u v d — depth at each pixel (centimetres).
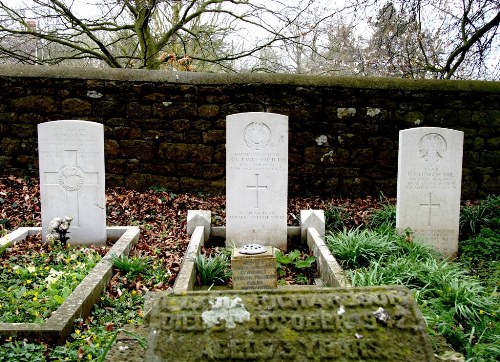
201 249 539
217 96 765
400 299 215
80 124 538
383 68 1158
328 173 782
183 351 197
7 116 755
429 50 1066
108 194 740
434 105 774
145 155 771
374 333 203
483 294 413
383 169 784
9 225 616
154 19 1102
